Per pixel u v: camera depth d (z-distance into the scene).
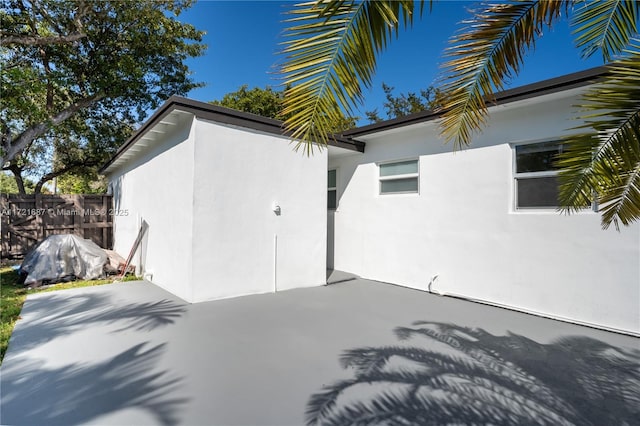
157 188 6.68
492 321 4.54
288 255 6.24
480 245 5.57
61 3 9.16
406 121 6.21
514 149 5.22
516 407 2.45
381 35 1.73
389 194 7.15
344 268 8.21
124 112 13.42
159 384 2.72
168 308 4.85
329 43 1.72
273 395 2.58
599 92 2.11
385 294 6.00
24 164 13.06
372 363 3.16
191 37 12.35
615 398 2.60
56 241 6.90
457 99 2.73
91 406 2.40
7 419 2.24
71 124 12.04
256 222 5.79
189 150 5.18
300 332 3.98
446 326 4.29
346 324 4.30
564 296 4.64
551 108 4.75
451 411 2.39
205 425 2.21
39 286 6.27
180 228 5.52
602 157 2.39
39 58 10.27
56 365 3.03
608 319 4.27
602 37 2.61
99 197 10.73
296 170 6.35
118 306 4.93
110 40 10.76
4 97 7.72
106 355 3.25
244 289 5.64
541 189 4.91
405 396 2.58
